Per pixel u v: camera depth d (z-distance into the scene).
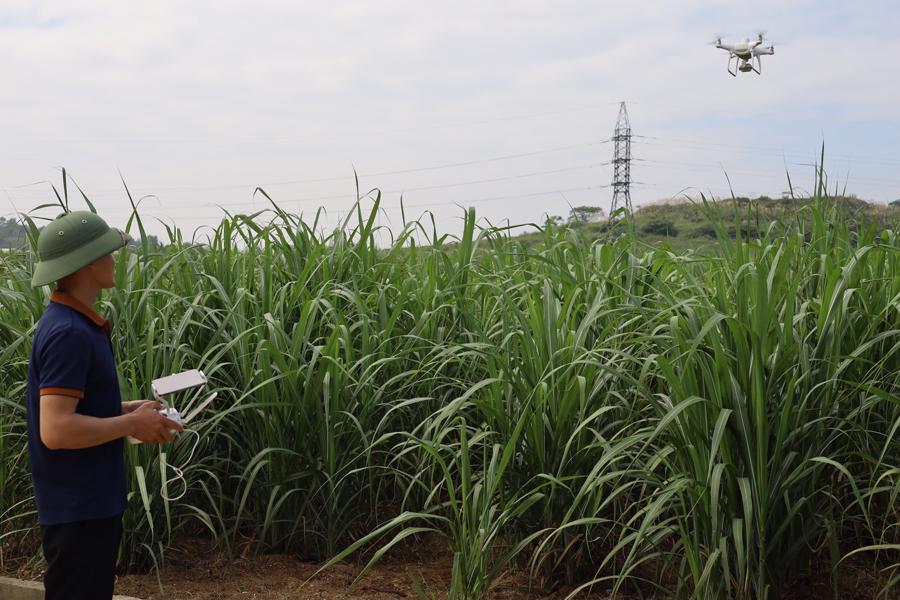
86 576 3.14
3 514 4.57
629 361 4.21
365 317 4.60
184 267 5.22
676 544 3.71
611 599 3.81
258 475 4.72
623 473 3.60
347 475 4.39
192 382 3.30
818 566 3.91
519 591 4.01
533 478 3.79
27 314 4.88
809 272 4.14
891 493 3.74
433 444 4.06
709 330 3.43
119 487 3.24
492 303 5.09
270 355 4.61
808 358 3.68
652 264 4.58
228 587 4.27
